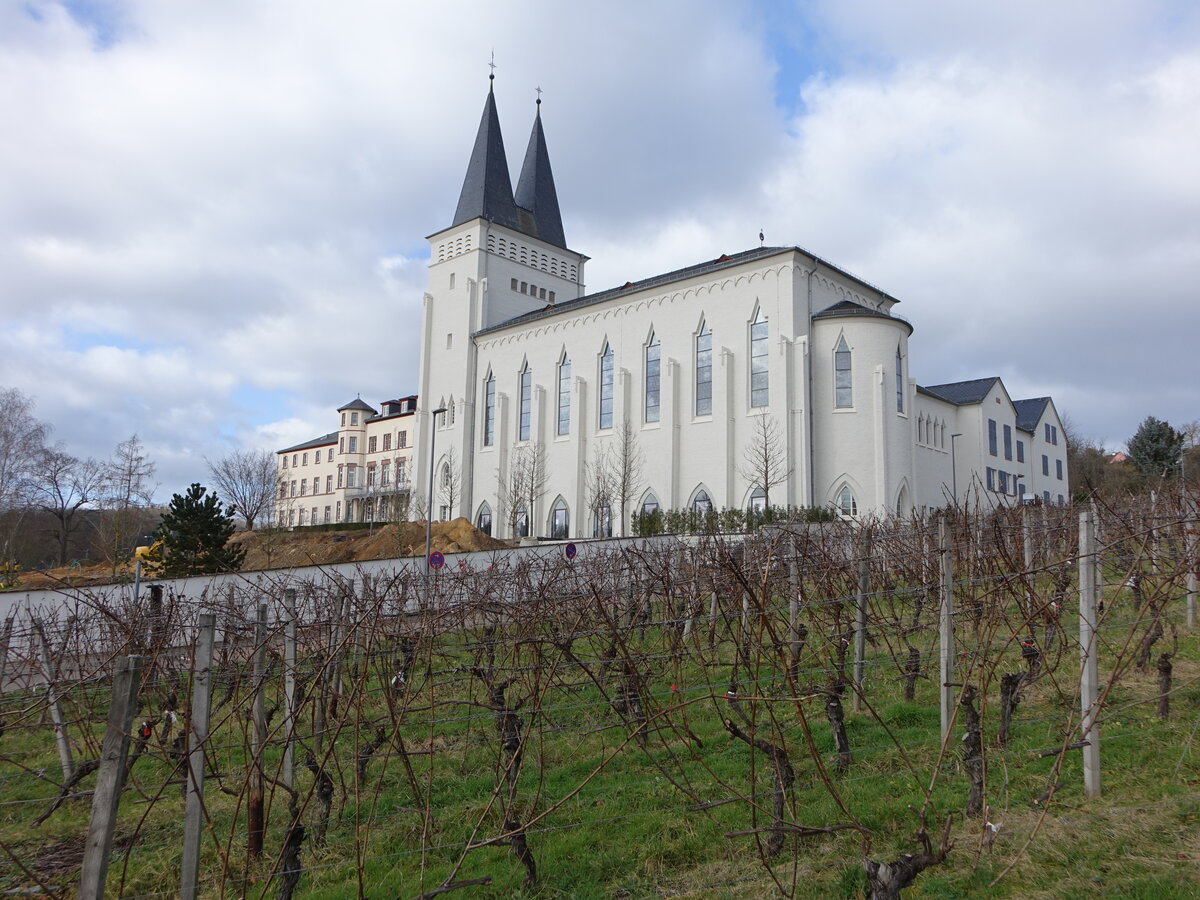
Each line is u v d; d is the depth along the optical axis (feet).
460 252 242.99
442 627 43.34
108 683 45.21
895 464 164.96
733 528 146.10
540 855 27.12
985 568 48.32
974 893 21.53
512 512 199.31
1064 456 266.36
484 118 251.19
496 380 228.02
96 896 17.08
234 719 44.16
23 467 265.13
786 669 22.52
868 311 167.84
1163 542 47.62
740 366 174.91
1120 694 36.06
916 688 42.06
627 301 197.47
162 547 105.19
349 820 31.63
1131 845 22.82
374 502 298.97
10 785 39.73
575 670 44.21
